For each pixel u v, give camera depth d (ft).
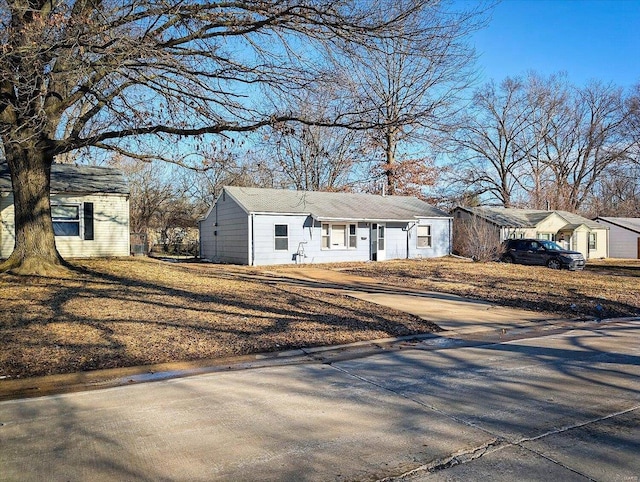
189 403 15.47
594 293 45.21
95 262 52.44
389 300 39.45
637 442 12.49
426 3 27.37
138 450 11.87
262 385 17.56
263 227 71.10
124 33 26.99
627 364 20.97
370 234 80.89
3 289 33.68
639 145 123.65
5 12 25.31
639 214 163.53
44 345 21.29
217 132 32.42
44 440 12.46
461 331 28.76
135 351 21.25
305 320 29.09
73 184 61.98
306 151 86.58
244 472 10.73
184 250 116.67
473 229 85.15
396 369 20.08
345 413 14.60
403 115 30.14
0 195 57.36
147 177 122.93
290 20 27.73
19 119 32.07
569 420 14.06
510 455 11.66
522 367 20.44
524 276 58.29
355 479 10.44
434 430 13.23
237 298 35.58
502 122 138.31
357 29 27.30
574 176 149.18
